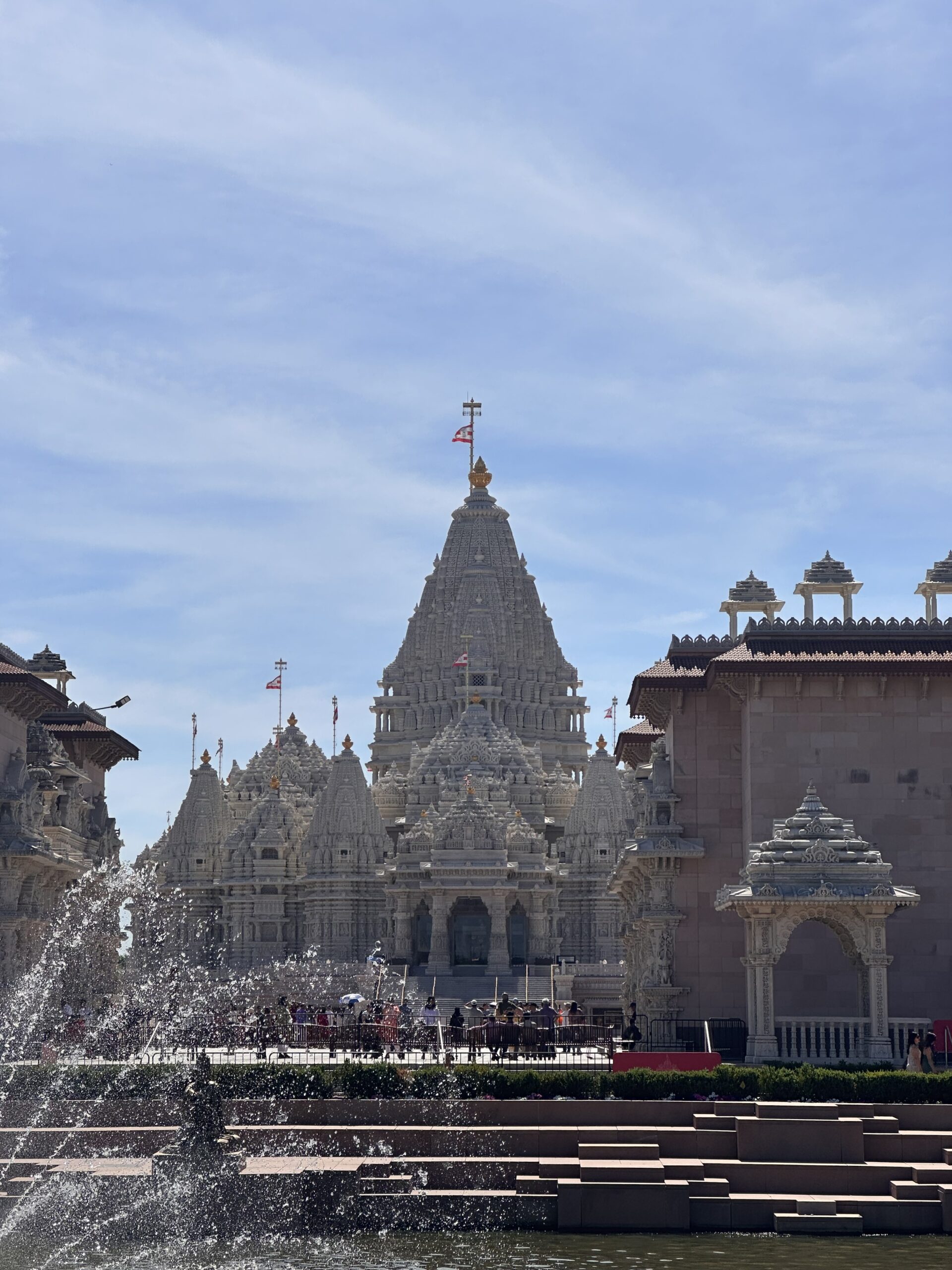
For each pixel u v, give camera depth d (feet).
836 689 250.57
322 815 566.36
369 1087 197.77
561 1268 151.23
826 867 212.23
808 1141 180.65
